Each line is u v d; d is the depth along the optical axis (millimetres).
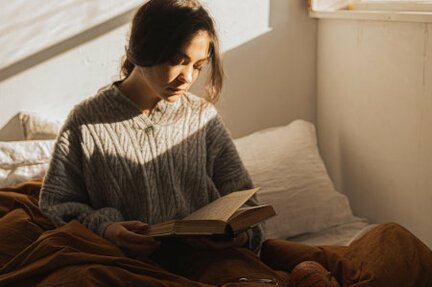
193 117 1671
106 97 1610
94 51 2176
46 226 1621
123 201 1594
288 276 1489
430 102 1828
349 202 2320
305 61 2443
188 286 1348
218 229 1362
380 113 2076
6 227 1580
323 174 2188
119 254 1411
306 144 2223
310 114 2488
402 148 1979
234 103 2379
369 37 2098
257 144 2195
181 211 1630
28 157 1967
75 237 1414
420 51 1855
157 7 1442
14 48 2094
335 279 1435
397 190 2027
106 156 1576
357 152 2234
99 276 1295
